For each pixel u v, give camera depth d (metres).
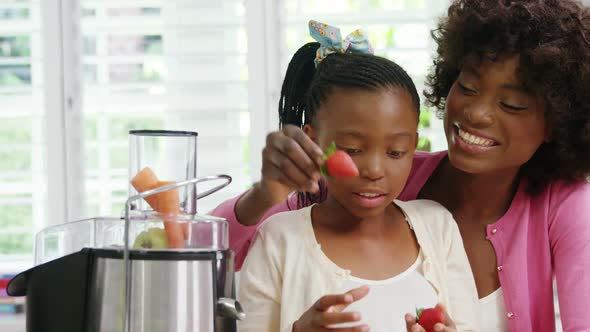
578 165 1.51
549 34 1.38
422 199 1.54
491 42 1.37
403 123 1.28
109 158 2.57
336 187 1.28
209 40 2.55
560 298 1.47
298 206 1.59
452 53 1.47
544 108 1.39
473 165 1.41
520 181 1.55
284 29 2.47
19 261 2.59
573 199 1.52
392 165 1.27
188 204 1.19
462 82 1.40
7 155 2.87
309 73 1.51
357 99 1.27
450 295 1.39
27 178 2.55
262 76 2.47
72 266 1.14
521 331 1.49
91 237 1.23
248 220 1.38
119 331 1.10
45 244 1.23
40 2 2.48
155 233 1.14
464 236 1.54
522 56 1.36
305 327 1.20
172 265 1.09
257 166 2.46
